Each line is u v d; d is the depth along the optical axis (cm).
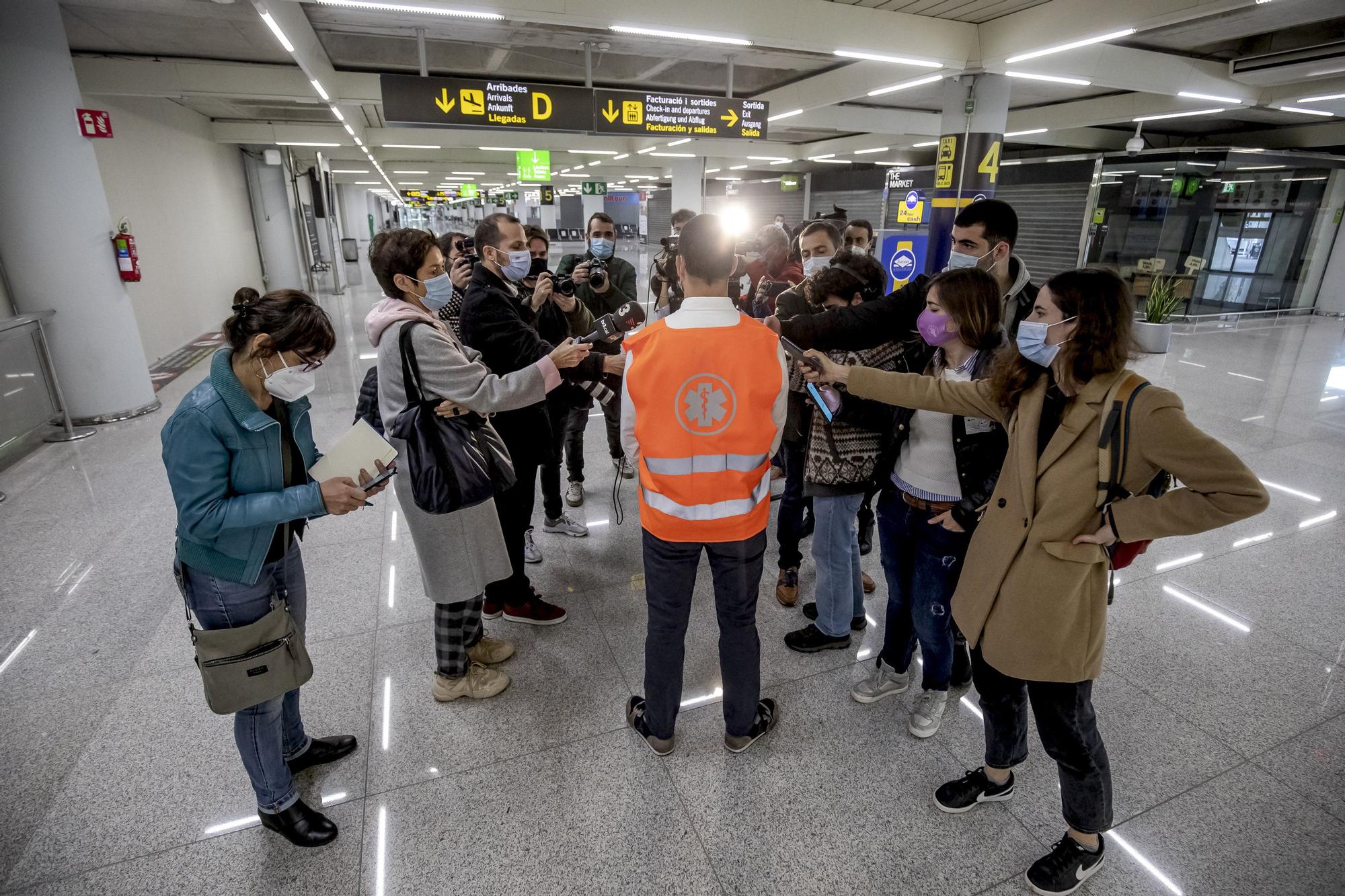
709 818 192
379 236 195
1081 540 142
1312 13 640
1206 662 259
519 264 243
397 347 189
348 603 298
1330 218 1195
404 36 702
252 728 170
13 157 491
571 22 534
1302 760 212
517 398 197
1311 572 325
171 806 194
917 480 197
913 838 185
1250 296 1213
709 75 931
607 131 679
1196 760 212
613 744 219
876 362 211
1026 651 152
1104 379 140
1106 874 174
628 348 172
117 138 809
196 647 155
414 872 175
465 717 230
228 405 145
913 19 652
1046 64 706
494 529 225
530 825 189
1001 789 194
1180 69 780
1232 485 121
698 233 157
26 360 471
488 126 636
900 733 224
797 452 275
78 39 693
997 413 163
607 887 172
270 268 1598
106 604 296
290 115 1145
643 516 184
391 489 417
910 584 214
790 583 297
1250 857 179
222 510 145
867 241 424
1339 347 908
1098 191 1255
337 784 203
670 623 191
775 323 224
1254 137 1304
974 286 176
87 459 471
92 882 172
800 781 205
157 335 853
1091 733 159
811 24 609
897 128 1214
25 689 242
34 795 197
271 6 500
